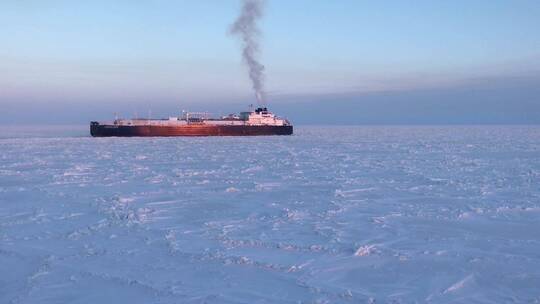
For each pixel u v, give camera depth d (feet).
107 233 27.45
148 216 32.32
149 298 17.71
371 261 22.20
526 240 26.03
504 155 83.35
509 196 40.50
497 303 17.40
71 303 17.40
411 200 38.63
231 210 34.60
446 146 109.70
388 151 93.76
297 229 28.53
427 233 27.55
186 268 21.09
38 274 20.38
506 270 20.88
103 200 38.24
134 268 21.12
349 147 106.42
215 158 77.82
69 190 43.34
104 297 17.87
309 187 45.78
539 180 50.62
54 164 66.80
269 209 34.91
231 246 24.76
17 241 25.62
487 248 24.38
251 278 19.84
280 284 19.17
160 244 25.09
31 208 34.81
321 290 18.52
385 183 48.47
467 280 19.67
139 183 48.21
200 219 31.53
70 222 30.22
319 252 23.67
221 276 20.08
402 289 18.76
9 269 21.03
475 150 95.96
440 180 50.42
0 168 61.52
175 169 61.41
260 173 57.36
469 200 38.47
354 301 17.48
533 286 19.02
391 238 26.40
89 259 22.45
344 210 34.42
